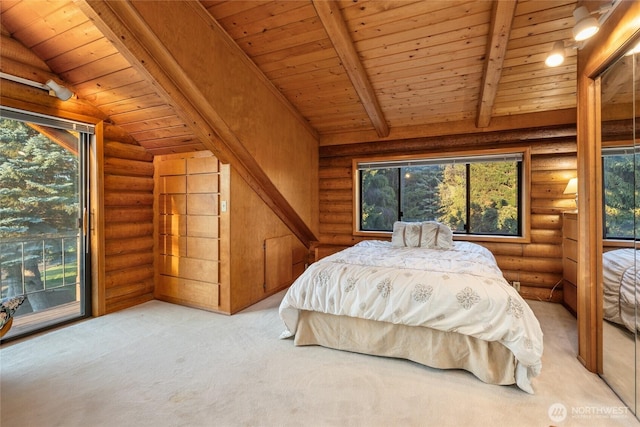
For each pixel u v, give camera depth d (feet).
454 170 13.07
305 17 8.35
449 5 7.57
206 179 10.68
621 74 5.85
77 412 5.52
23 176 8.83
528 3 7.29
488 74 9.14
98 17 6.31
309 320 8.11
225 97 9.13
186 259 11.19
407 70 9.95
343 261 8.61
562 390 6.04
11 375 6.69
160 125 9.98
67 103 9.27
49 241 9.39
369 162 14.34
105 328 9.20
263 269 11.93
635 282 5.52
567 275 10.49
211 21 8.55
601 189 6.52
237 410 5.56
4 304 6.63
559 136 11.12
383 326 7.33
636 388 5.44
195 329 9.11
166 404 5.73
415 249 10.67
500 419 5.29
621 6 5.41
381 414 5.44
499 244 11.98
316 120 13.65
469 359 6.59
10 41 8.01
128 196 11.03
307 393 6.04
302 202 13.64
